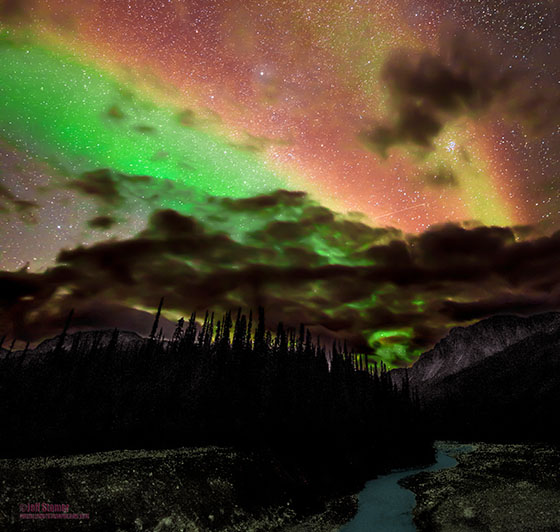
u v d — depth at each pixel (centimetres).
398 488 5075
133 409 5691
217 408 5741
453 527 2966
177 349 10062
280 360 6950
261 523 2802
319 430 6016
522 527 2739
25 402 5331
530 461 6091
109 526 1991
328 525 3111
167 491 2522
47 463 2673
